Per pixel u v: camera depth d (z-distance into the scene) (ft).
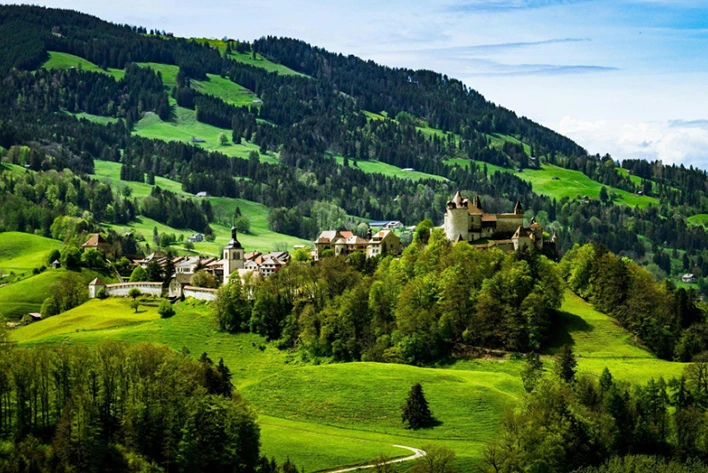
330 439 622.54
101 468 512.22
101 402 556.51
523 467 551.59
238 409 580.71
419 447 602.44
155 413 553.64
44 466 498.28
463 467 559.38
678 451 613.52
